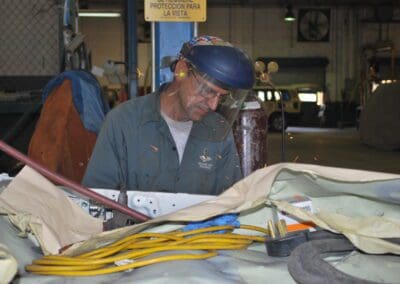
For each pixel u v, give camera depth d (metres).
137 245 1.22
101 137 2.04
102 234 1.22
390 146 12.09
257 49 20.23
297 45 20.23
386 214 1.35
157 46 3.50
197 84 1.76
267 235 1.31
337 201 1.37
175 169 2.04
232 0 19.89
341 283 1.03
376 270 1.15
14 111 4.40
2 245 1.04
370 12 20.02
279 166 1.28
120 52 19.39
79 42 4.07
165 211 1.54
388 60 19.66
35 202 1.34
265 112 3.04
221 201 1.26
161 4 3.46
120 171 2.02
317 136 15.56
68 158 3.29
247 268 1.14
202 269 1.09
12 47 5.23
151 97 2.06
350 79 20.14
